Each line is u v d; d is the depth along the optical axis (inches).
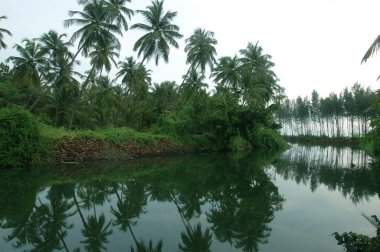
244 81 1673.2
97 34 1104.2
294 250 285.3
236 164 985.5
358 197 512.7
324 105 3011.8
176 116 1412.4
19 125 787.4
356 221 378.6
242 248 290.7
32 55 1293.1
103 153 1000.2
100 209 427.5
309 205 459.5
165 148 1263.5
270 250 286.4
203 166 917.8
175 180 661.9
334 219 386.3
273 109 1525.6
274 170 864.9
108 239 313.0
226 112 1417.3
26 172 728.3
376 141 393.4
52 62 1310.3
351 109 2719.0
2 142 764.0
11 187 555.5
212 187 590.9
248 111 1449.3
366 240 268.2
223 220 385.1
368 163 1079.6
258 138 1729.8
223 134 1456.7
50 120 1341.0
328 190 575.5
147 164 948.0
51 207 430.9
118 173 751.1
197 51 1470.2
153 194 525.3
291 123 3759.8
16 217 384.8
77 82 1411.2
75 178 665.0
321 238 315.9
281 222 375.9
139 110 1633.9
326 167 967.6
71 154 911.7
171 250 285.4
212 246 296.8
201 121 1413.6
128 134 1136.2
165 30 1268.5
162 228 350.9
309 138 3297.2
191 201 480.7
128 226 356.2
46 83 1395.2
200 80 1663.4
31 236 320.2
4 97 1349.7
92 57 1317.7
